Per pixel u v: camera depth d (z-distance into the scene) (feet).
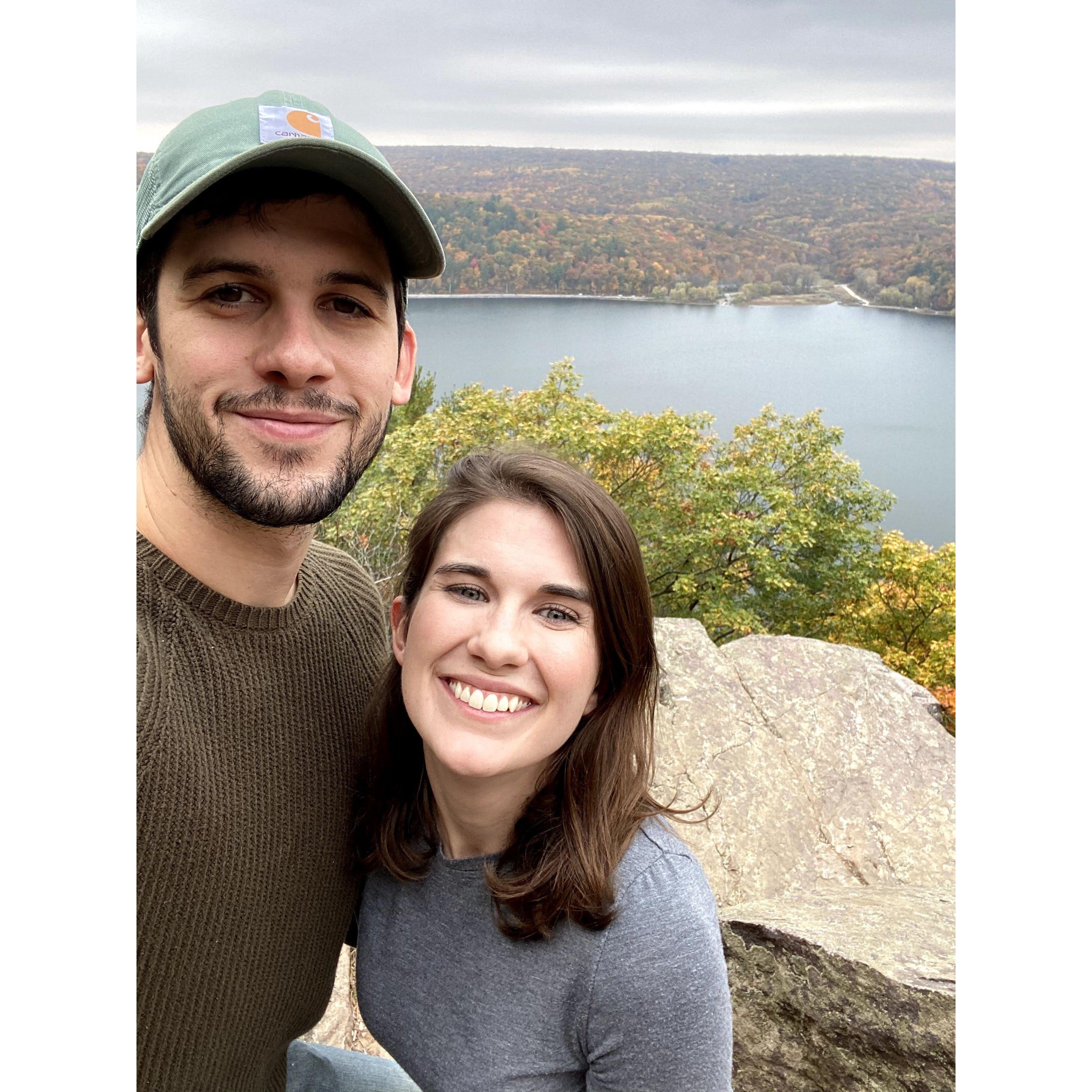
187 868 2.13
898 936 4.59
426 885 2.47
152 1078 2.21
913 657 34.27
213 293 2.00
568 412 33.19
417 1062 2.51
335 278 2.04
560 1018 2.30
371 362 2.13
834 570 34.76
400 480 25.07
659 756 7.42
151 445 2.19
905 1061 4.14
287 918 2.40
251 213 1.95
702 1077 2.27
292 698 2.37
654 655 2.40
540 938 2.28
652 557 33.53
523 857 2.31
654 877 2.29
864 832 7.23
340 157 1.95
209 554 2.20
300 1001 2.54
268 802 2.30
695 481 34.17
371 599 2.73
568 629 2.26
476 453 2.41
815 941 4.48
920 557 35.24
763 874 6.78
